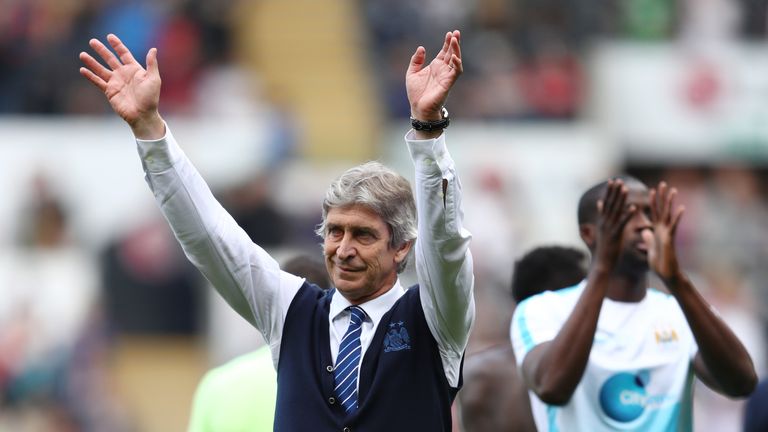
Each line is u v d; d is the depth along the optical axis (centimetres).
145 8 5350
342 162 5572
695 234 4956
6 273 4397
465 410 2019
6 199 4544
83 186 4575
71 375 4181
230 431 1842
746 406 2023
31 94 4903
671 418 1756
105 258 4422
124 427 4225
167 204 1416
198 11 5409
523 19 5650
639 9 5528
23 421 4109
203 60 5312
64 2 5291
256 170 4644
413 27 5859
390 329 1438
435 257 1385
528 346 1742
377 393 1412
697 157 5206
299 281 1498
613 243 1641
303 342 1454
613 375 1750
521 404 1978
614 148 5131
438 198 1371
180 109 5075
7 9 5131
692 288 1669
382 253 1432
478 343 3194
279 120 5050
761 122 5200
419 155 1377
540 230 4862
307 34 6162
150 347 4356
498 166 4953
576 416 1747
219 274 1443
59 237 4497
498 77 5347
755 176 5188
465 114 5131
